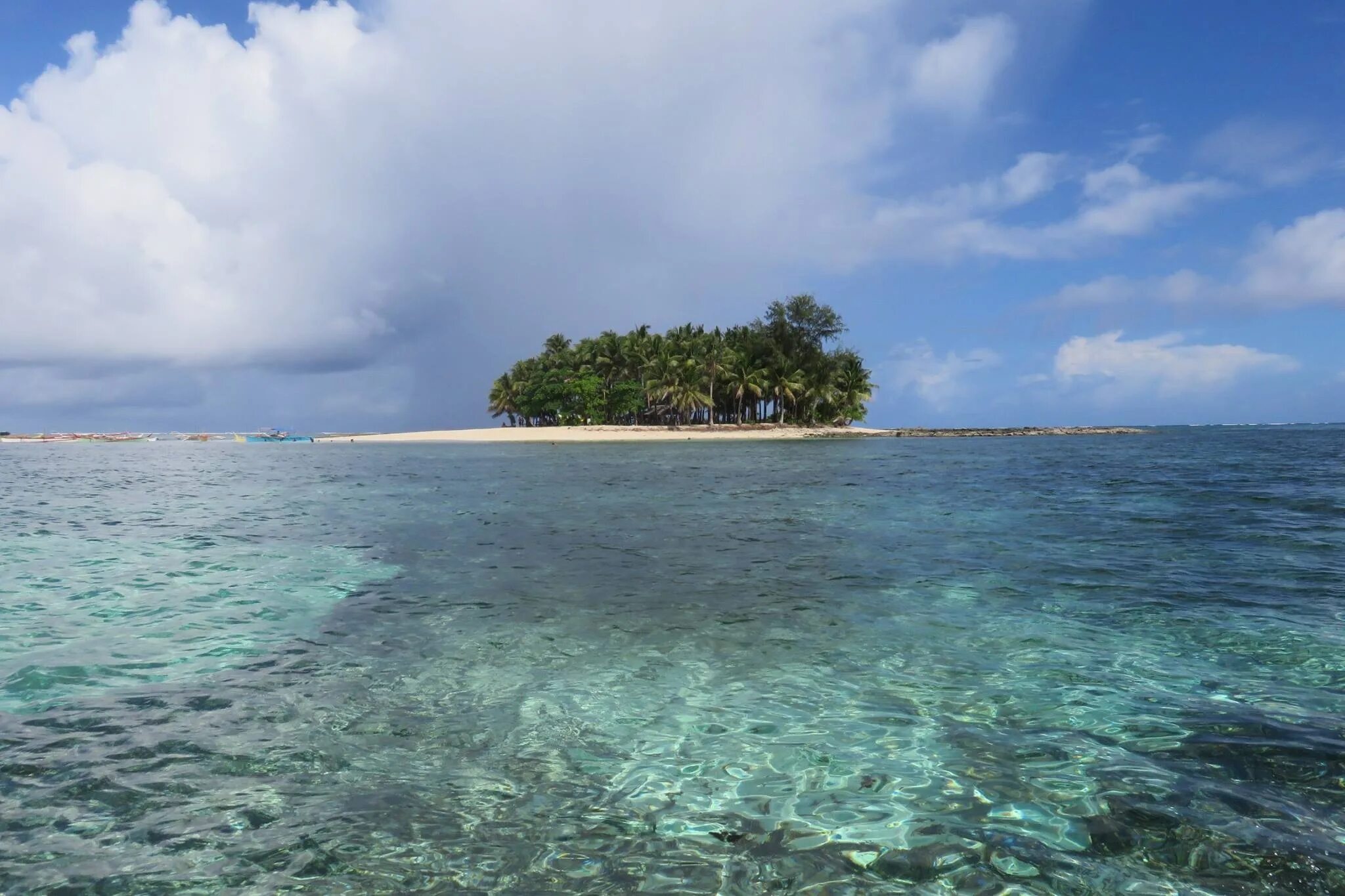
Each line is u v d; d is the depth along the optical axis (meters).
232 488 26.25
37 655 7.03
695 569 11.00
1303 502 17.91
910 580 10.07
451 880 3.58
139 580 10.41
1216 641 7.18
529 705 5.81
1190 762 4.70
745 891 3.48
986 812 4.18
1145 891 3.43
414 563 11.66
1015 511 17.38
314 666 6.74
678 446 66.56
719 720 5.51
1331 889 3.41
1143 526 14.48
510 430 106.38
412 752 4.99
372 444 84.31
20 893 3.46
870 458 44.34
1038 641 7.28
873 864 3.70
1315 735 5.05
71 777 4.60
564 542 13.59
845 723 5.44
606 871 3.66
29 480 31.44
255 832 3.99
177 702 5.85
